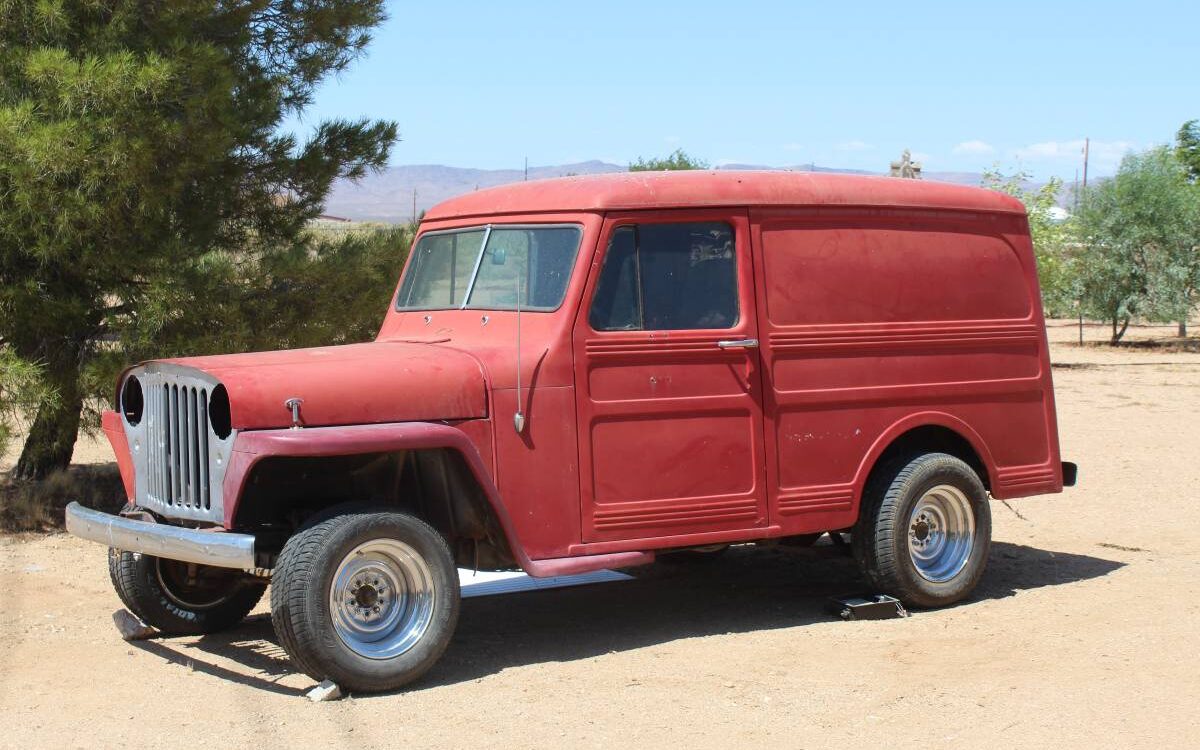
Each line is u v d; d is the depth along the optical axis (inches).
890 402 276.4
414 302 282.4
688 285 255.1
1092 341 1348.4
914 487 274.7
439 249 280.5
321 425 218.8
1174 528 381.4
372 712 209.0
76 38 379.6
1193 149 1806.1
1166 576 312.0
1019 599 289.4
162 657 247.8
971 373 289.4
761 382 260.4
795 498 264.1
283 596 213.0
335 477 240.4
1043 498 437.7
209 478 222.8
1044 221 1125.7
